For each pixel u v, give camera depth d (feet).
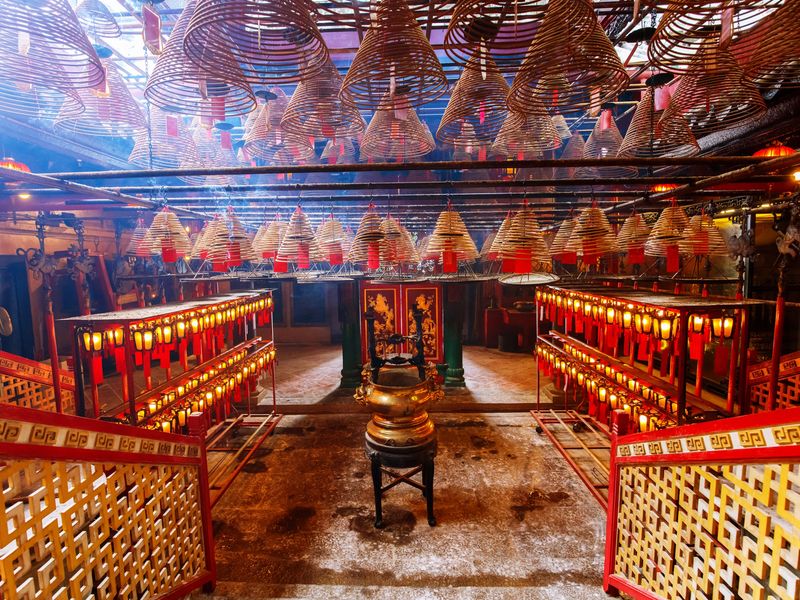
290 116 12.76
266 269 30.19
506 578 12.33
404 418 14.39
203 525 11.74
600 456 19.83
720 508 7.55
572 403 24.85
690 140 15.06
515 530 14.56
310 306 48.34
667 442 8.82
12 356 17.94
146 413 14.23
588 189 26.53
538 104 10.48
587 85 10.28
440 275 23.80
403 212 23.15
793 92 14.05
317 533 14.56
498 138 15.57
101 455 7.57
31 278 28.71
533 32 11.14
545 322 39.04
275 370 36.06
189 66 9.17
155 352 15.83
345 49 14.15
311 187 13.32
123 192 15.01
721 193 17.01
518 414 25.45
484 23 8.82
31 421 6.11
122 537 8.45
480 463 19.47
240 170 11.28
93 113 14.07
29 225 28.30
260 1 7.20
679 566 8.71
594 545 13.76
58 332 30.50
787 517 6.05
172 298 37.17
